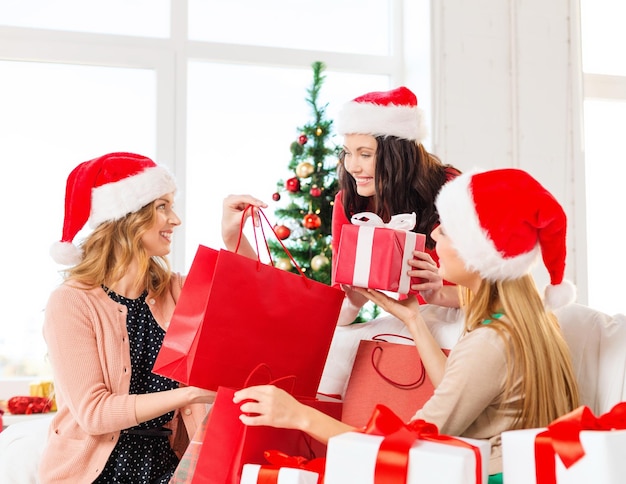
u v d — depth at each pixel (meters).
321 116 3.20
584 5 3.91
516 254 1.56
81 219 2.00
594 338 1.82
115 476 1.86
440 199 1.64
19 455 2.18
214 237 3.43
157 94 3.38
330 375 2.05
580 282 3.63
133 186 1.97
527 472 1.24
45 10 3.33
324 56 3.61
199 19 3.52
